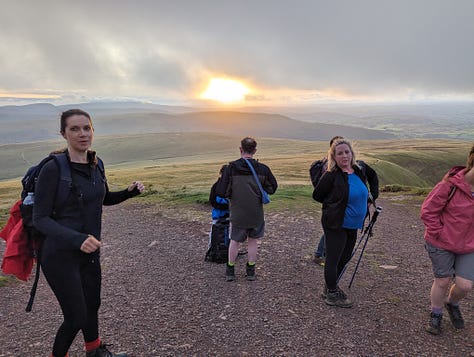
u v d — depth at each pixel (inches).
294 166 2834.6
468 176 165.8
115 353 167.3
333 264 206.7
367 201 212.2
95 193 134.4
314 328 188.2
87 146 131.4
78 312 132.7
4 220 518.3
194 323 195.9
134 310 212.5
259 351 168.7
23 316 209.5
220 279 257.3
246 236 251.9
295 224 413.7
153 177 2111.2
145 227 423.5
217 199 288.2
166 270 279.4
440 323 182.7
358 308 210.5
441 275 176.1
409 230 406.0
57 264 128.3
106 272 279.0
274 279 255.4
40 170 127.3
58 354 137.6
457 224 168.7
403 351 167.5
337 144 197.3
